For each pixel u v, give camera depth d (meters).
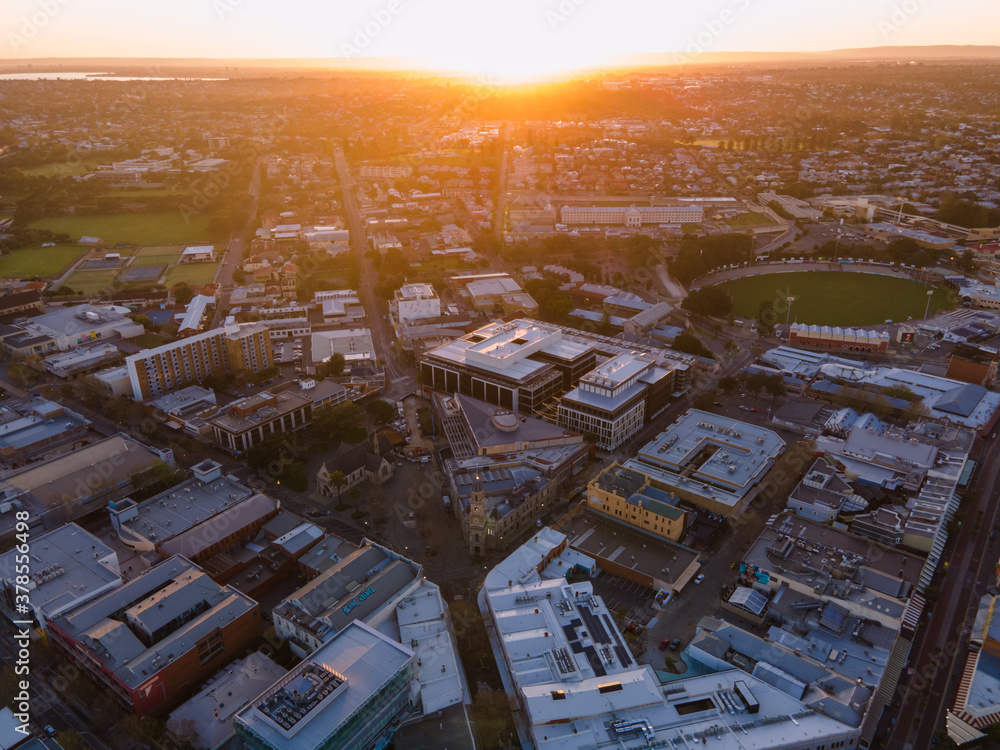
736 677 192.00
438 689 190.75
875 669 196.38
